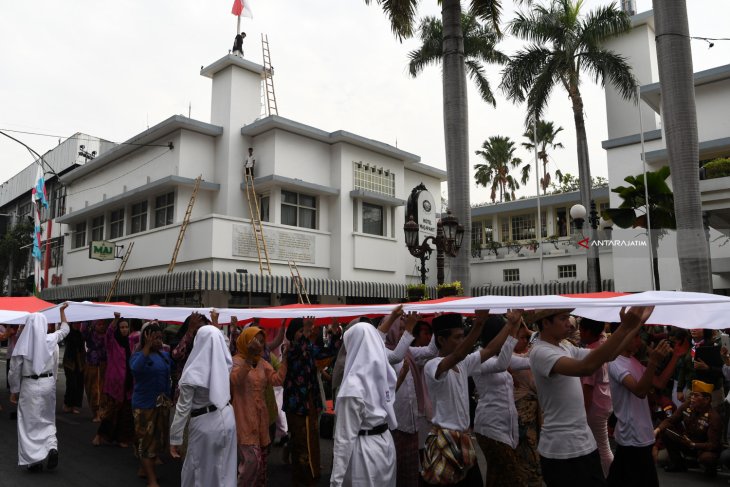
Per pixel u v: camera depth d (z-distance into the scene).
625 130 24.89
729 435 6.79
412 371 5.30
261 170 21.02
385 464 3.94
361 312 5.13
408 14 15.98
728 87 19.52
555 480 3.93
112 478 6.96
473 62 23.95
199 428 4.88
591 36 21.58
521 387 5.51
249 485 5.26
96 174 25.80
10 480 6.78
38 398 7.11
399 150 24.00
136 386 6.70
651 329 9.20
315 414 6.10
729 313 4.86
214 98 22.17
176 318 7.59
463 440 4.34
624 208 16.25
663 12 11.69
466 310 4.43
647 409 4.68
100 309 7.94
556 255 24.45
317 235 21.56
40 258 28.64
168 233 20.19
